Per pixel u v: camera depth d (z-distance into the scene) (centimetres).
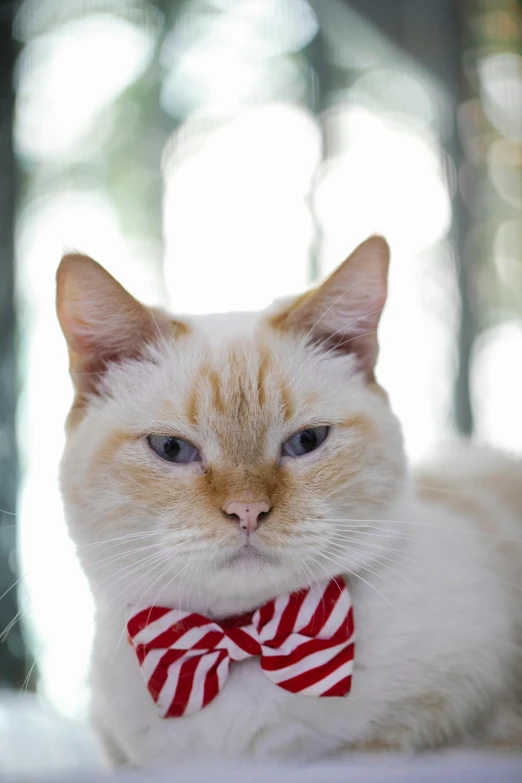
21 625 59
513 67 88
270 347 45
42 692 60
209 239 80
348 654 42
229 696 43
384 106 88
